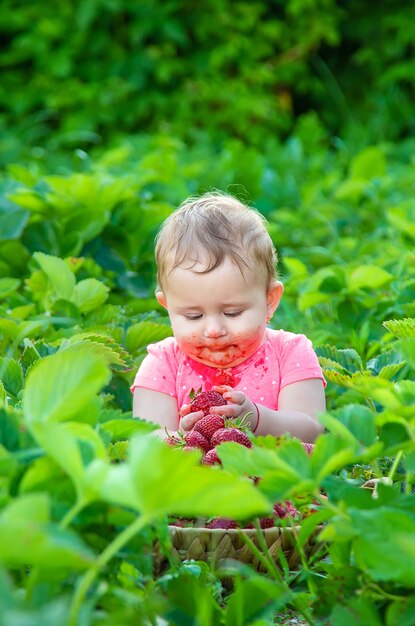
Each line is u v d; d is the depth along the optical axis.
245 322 2.84
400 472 2.50
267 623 1.84
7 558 1.28
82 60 10.31
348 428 1.87
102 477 1.39
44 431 1.45
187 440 2.48
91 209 4.44
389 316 3.78
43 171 6.95
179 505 1.37
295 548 2.19
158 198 5.77
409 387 1.95
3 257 4.42
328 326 3.80
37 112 10.38
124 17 10.59
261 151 10.32
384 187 6.56
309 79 10.84
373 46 10.84
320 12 10.66
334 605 1.80
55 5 10.26
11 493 1.67
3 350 3.38
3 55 10.27
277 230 5.93
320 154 8.51
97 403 1.84
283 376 2.95
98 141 9.99
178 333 2.88
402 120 10.37
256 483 2.16
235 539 2.19
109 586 1.64
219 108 10.41
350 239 5.43
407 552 1.58
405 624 1.65
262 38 10.65
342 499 1.82
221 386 2.83
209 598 1.78
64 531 1.36
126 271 4.50
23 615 1.18
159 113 10.28
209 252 2.83
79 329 3.30
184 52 10.66
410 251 4.64
